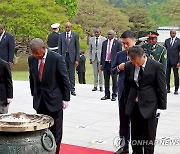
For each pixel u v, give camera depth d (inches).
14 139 119.7
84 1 1108.5
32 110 305.6
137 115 169.3
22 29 812.0
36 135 123.0
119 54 199.0
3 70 193.9
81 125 256.1
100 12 1104.2
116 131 241.1
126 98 172.9
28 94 384.5
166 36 772.0
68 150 204.2
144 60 163.5
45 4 895.7
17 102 339.3
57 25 404.5
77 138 226.1
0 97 195.2
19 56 952.3
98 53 394.3
